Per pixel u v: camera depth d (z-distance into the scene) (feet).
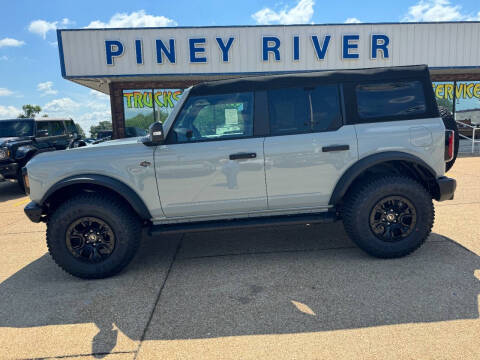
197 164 11.33
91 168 11.25
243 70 37.50
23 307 9.70
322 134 11.43
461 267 10.80
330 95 11.61
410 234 11.41
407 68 11.68
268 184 11.49
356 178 11.94
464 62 38.83
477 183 23.17
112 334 8.23
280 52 37.40
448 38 38.27
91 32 36.35
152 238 15.28
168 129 11.43
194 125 11.55
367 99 11.64
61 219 10.98
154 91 41.32
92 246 11.27
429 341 7.40
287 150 11.33
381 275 10.52
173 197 11.49
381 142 11.38
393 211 11.39
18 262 13.20
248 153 11.29
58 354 7.61
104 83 41.91
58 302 9.91
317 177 11.50
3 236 16.66
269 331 8.04
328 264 11.54
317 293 9.64
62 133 35.83
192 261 12.46
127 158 11.28
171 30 36.70
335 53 37.63
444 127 11.56
